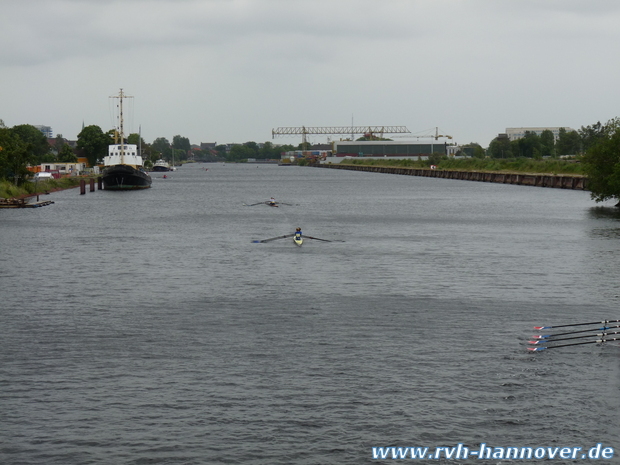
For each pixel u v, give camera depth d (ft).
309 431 132.67
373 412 139.74
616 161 539.70
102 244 349.61
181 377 156.25
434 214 524.11
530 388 151.02
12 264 289.53
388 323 198.08
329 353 171.83
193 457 124.16
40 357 168.45
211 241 362.94
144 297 229.66
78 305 218.18
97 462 122.62
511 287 246.06
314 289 242.17
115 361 165.89
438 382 153.79
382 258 306.14
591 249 334.03
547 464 124.26
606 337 182.19
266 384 152.46
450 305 219.41
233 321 199.93
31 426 133.69
